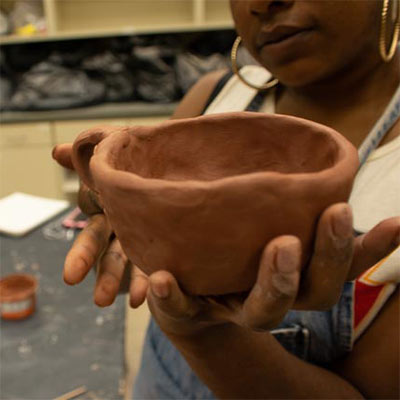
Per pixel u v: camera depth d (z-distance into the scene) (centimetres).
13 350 104
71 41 286
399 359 62
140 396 95
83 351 104
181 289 41
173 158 50
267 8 61
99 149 42
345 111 72
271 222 35
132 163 46
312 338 71
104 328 111
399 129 69
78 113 257
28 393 93
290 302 35
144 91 267
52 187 271
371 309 65
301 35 61
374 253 40
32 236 154
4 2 295
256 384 59
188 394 84
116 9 299
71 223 159
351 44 61
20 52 280
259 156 49
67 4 296
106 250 56
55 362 101
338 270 37
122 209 37
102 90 268
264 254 34
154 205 35
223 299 43
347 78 68
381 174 67
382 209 65
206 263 38
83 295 123
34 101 255
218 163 50
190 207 35
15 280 118
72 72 265
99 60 266
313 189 35
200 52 280
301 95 76
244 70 95
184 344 55
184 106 107
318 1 58
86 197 57
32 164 265
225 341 55
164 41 280
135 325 137
